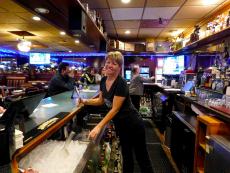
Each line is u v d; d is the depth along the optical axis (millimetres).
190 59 5906
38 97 1432
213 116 2428
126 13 4668
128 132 2242
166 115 4441
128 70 8172
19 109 1090
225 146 1767
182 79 5270
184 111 3734
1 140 901
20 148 1026
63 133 1899
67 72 4281
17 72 9234
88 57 8961
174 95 4582
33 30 3598
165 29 6293
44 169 1371
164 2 3943
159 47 7590
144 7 4250
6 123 945
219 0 3775
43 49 6898
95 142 1967
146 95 6871
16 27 3371
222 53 3771
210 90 3434
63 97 3021
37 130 1285
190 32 6129
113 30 6504
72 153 1673
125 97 2025
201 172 2338
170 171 3043
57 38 4379
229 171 1650
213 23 3928
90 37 4809
